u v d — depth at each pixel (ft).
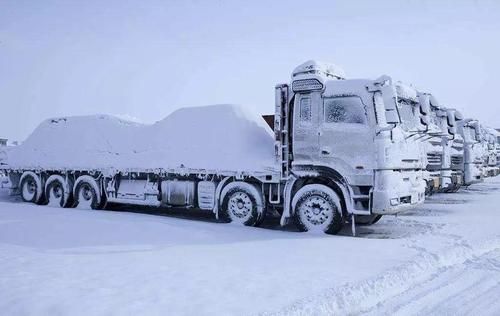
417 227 32.99
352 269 19.08
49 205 44.60
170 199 36.40
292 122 31.01
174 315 13.41
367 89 28.68
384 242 25.91
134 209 44.19
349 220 33.35
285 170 30.91
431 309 15.39
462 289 17.66
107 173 40.19
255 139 34.27
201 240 26.20
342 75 33.83
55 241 25.52
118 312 13.61
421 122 33.94
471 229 31.17
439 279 19.01
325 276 17.80
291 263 20.20
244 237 27.37
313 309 14.19
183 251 23.00
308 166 30.04
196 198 35.29
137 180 39.19
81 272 18.25
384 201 27.53
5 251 22.72
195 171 34.30
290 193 30.83
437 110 48.26
